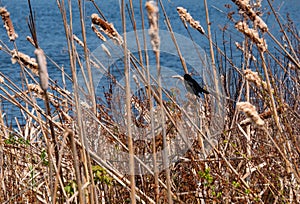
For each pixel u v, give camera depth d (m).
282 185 9.44
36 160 10.66
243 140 10.91
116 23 60.53
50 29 60.03
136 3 64.62
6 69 28.39
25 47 40.94
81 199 6.51
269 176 9.86
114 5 73.19
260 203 9.09
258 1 9.56
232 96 12.46
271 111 8.59
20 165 10.48
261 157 9.65
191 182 9.59
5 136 10.79
